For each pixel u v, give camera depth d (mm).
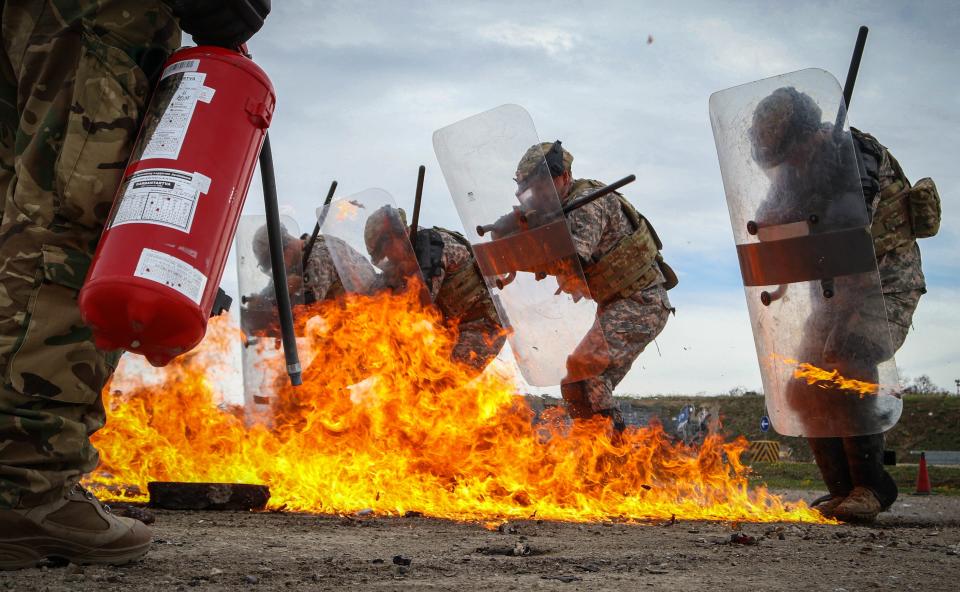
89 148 2049
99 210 2070
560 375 5805
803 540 3436
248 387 6676
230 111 2156
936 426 30344
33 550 2062
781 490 8820
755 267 4816
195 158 2066
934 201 5008
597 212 5918
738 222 4883
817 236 4625
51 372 2004
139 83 2146
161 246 1962
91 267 1973
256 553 2656
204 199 2049
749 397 29703
